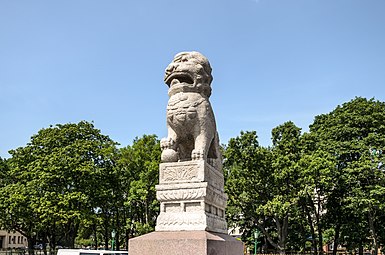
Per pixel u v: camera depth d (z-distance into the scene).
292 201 31.06
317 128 37.78
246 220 37.28
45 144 34.19
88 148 33.59
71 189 32.50
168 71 8.08
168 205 7.25
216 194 7.72
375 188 28.94
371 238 32.75
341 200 31.48
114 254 21.27
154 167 31.78
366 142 31.75
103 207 34.69
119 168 34.72
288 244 37.16
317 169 30.12
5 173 37.09
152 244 6.38
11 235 60.47
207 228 6.90
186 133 7.83
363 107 33.84
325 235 38.91
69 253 20.20
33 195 31.42
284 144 33.62
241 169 33.34
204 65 8.08
